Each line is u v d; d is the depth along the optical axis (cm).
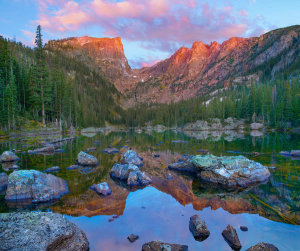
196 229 687
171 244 592
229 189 1216
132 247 602
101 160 2144
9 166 1672
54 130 5653
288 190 1148
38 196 983
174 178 1494
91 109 13288
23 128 4766
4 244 477
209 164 1462
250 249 563
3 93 4550
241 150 2714
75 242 579
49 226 574
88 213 848
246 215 831
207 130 9981
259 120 9156
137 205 950
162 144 3884
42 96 5394
